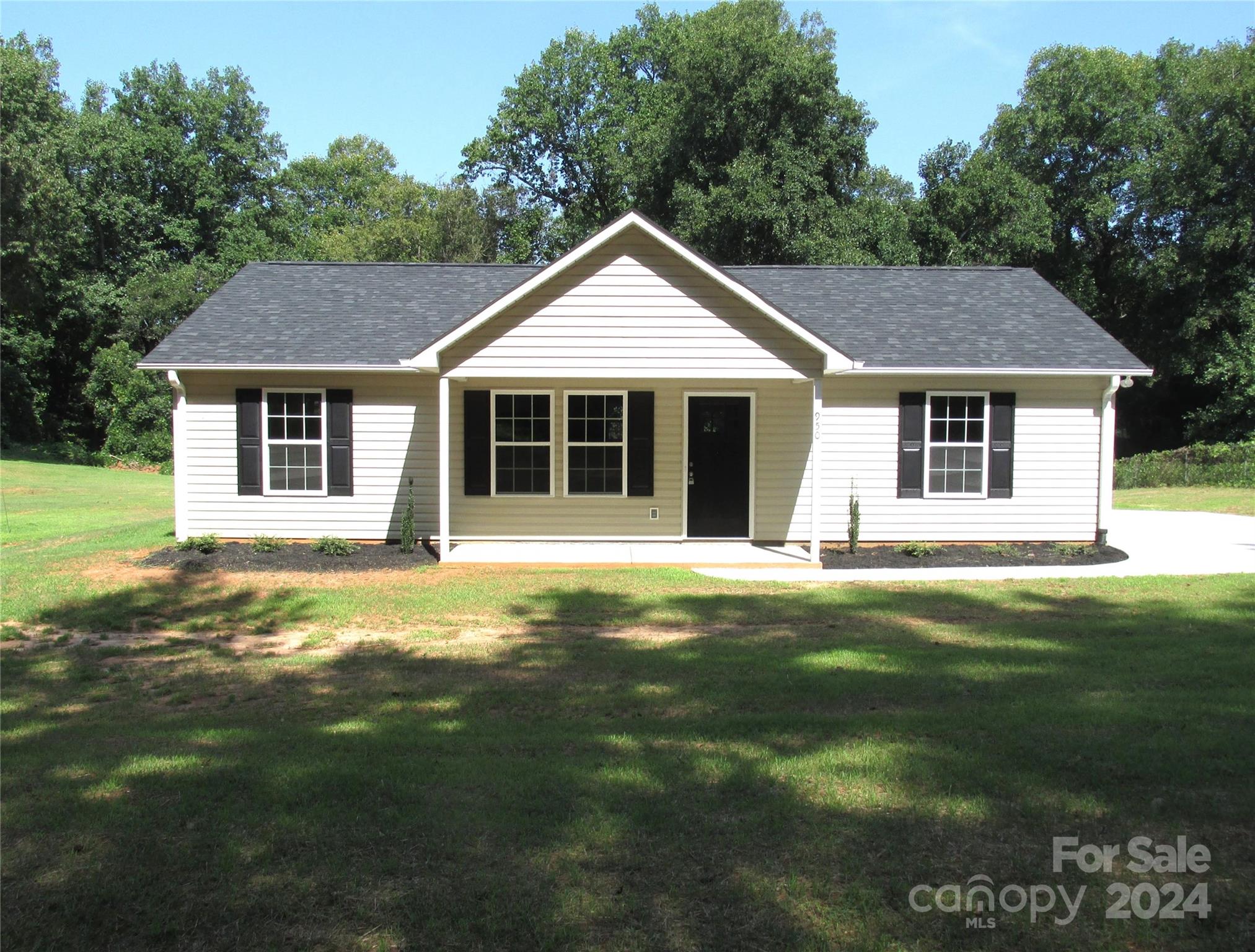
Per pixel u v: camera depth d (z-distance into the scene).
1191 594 11.02
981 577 12.62
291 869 3.97
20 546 15.27
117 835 4.29
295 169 53.62
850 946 3.45
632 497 15.44
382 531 15.12
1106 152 39.31
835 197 33.69
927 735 5.65
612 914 3.63
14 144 32.25
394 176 56.00
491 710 6.63
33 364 40.53
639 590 11.54
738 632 9.31
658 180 34.78
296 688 7.46
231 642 9.23
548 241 43.75
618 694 7.01
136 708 7.00
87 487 27.47
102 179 42.06
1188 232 35.78
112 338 40.16
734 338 13.03
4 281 34.75
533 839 4.21
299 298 16.69
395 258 40.69
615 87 42.59
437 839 4.22
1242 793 4.70
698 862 4.01
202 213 44.88
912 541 15.15
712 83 32.41
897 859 4.04
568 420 15.38
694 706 6.61
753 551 14.66
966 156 38.19
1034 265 39.62
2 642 9.23
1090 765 5.05
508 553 14.30
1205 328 35.53
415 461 15.12
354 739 5.78
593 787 4.81
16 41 43.31
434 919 3.60
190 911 3.67
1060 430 15.15
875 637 8.96
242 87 47.16
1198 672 7.23
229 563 13.19
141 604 10.69
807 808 4.53
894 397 15.08
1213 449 30.47
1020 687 6.85
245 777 4.99
